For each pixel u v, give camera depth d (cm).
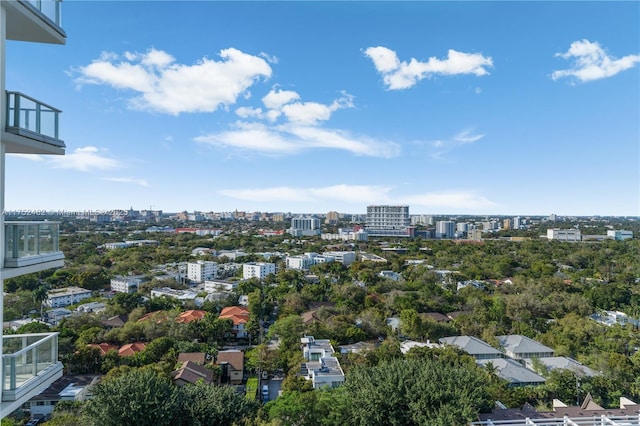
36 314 6825
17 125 1062
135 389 1884
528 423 1753
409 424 1678
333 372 3875
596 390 3819
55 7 1210
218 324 5931
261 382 4562
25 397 1063
